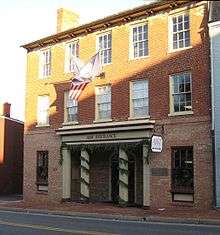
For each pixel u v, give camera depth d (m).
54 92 30.73
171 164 23.70
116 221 19.20
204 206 22.20
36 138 31.56
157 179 24.16
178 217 19.08
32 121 32.00
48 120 30.95
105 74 27.52
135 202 26.17
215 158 21.94
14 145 42.03
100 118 27.58
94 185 28.62
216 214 19.78
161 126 24.34
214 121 22.17
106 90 27.52
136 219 19.92
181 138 23.47
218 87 22.25
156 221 19.09
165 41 24.83
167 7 24.75
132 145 25.36
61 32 30.16
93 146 27.45
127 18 26.58
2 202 31.45
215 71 22.45
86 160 28.14
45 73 31.77
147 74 25.41
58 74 30.61
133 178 26.62
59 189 29.44
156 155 24.34
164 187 23.84
